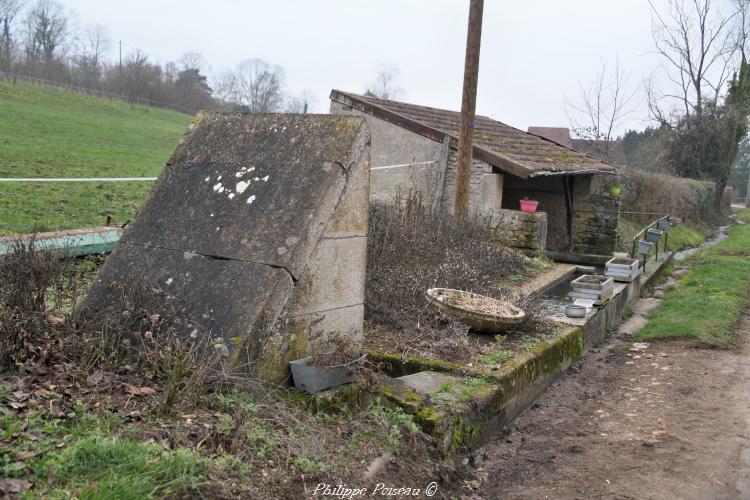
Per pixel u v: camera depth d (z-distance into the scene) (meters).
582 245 16.80
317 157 5.21
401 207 12.10
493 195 13.28
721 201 35.09
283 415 4.33
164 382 4.34
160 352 4.41
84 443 3.27
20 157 17.88
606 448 5.45
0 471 2.97
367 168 5.33
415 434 4.71
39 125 27.14
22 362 4.26
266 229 4.97
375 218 10.34
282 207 5.05
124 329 4.75
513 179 17.38
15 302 4.67
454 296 7.86
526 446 5.61
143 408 3.96
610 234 16.50
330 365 4.86
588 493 4.64
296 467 3.80
